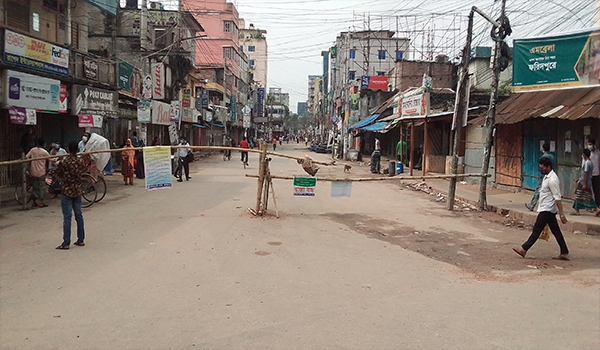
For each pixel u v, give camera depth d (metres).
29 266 6.71
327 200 14.85
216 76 53.53
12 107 12.92
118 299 5.42
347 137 43.69
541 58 13.66
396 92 39.25
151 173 10.35
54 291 5.66
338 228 10.27
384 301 5.55
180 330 4.57
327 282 6.27
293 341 4.34
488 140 13.31
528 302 5.65
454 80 38.53
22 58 13.48
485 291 6.07
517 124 16.42
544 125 14.89
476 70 32.50
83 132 19.19
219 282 6.14
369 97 43.44
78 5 18.70
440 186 18.80
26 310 5.04
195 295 5.61
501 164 17.55
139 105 22.55
